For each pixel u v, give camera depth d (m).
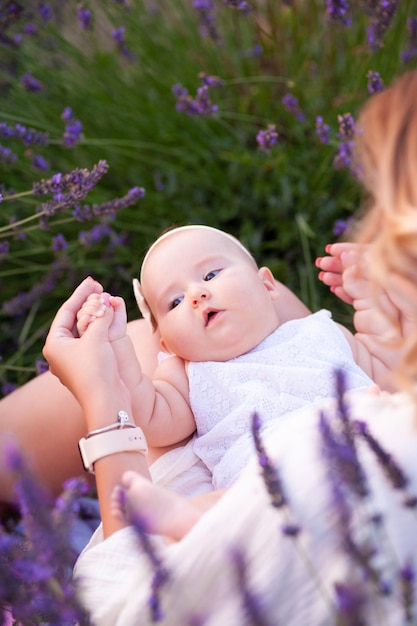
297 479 1.05
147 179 2.95
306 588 1.04
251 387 1.71
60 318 1.58
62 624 1.06
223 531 1.06
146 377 1.65
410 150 1.17
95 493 2.14
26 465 1.01
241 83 3.03
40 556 1.01
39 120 2.90
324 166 2.70
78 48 3.02
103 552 1.20
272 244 2.79
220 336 1.76
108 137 2.95
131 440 1.39
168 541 1.19
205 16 2.73
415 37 2.60
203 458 1.68
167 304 1.83
